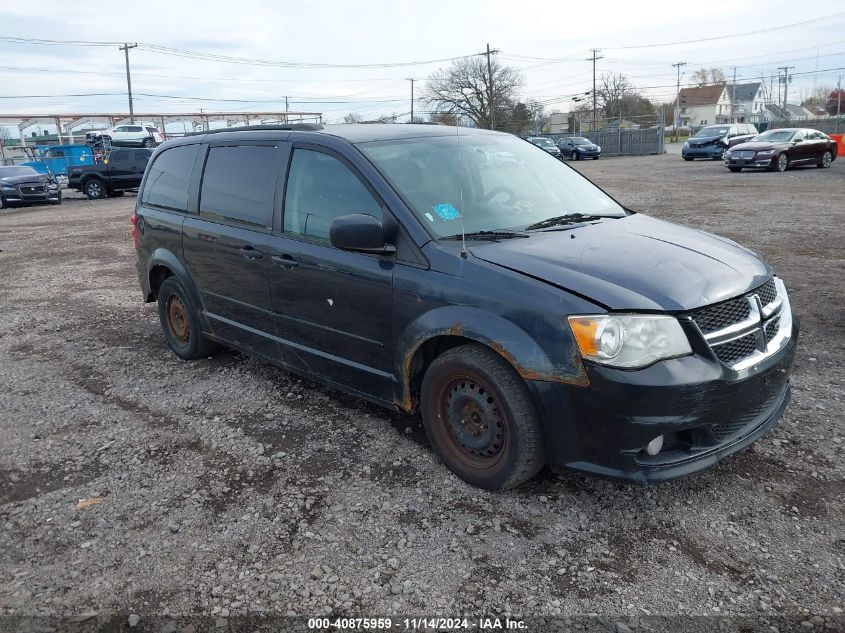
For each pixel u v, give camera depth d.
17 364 5.82
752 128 33.06
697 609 2.53
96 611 2.68
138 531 3.21
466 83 60.81
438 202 3.66
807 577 2.66
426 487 3.44
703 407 2.86
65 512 3.41
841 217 11.52
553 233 3.62
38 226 17.39
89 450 4.08
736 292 3.07
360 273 3.67
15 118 59.31
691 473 2.93
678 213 13.06
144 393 4.96
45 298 8.49
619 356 2.83
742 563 2.76
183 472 3.74
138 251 5.88
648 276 3.05
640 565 2.78
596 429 2.91
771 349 3.19
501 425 3.22
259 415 4.44
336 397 4.67
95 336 6.56
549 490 3.34
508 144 4.59
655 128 47.22
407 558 2.90
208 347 5.48
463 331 3.18
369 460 3.75
